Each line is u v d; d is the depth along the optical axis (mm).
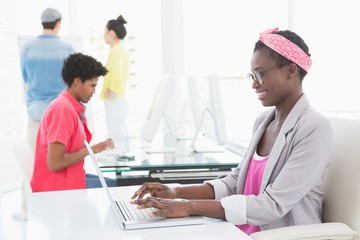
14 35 4535
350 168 1546
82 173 2539
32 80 3529
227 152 2738
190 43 4988
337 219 1560
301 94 1608
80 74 2518
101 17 5070
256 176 1668
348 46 4477
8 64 4504
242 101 4902
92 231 1312
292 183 1457
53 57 3514
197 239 1243
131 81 5160
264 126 1741
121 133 4395
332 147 1501
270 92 1584
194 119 2762
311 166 1462
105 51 5090
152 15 5070
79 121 2502
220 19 4910
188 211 1412
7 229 3449
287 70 1561
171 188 1677
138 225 1331
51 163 2402
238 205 1427
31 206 1585
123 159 2545
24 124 4734
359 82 4488
